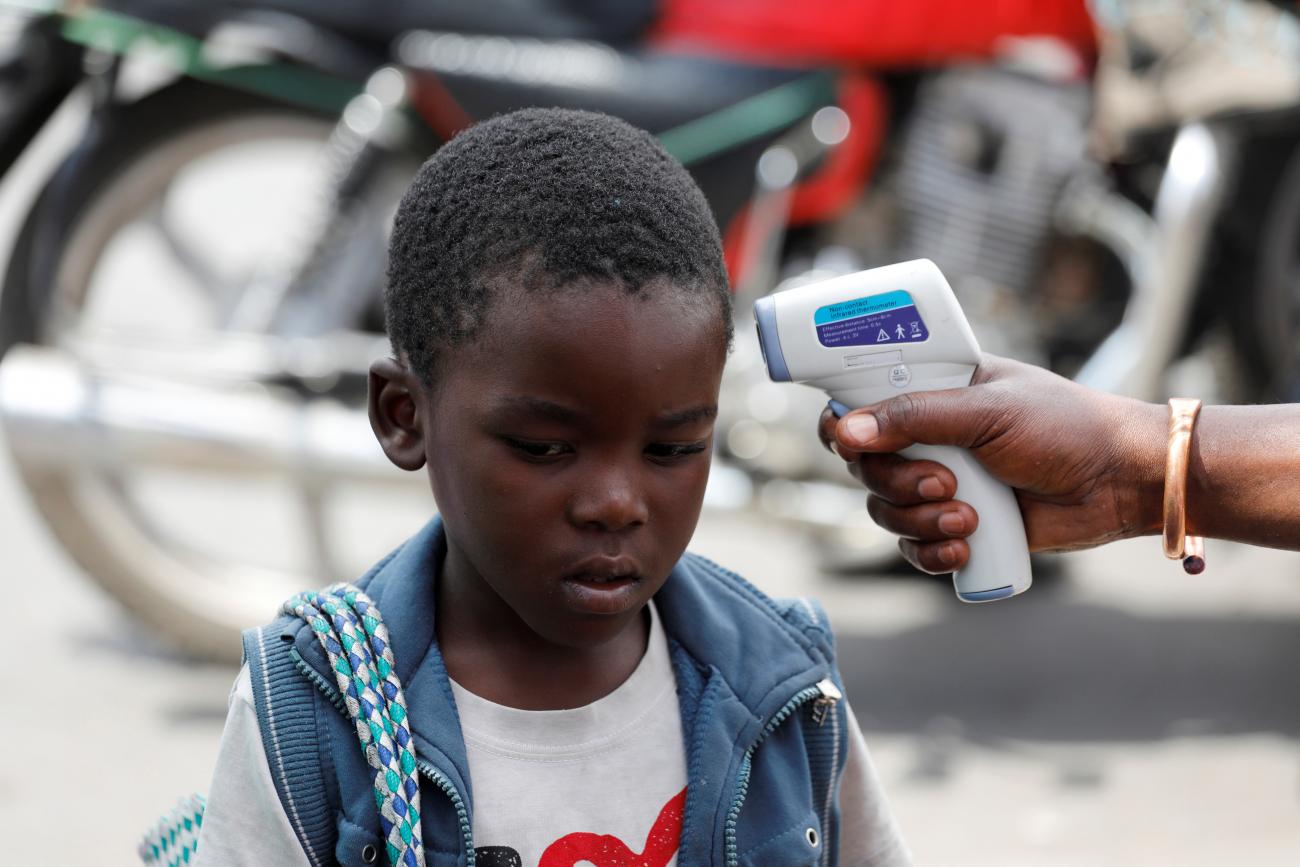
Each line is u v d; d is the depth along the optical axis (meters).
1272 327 4.27
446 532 1.59
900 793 3.69
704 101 3.77
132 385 3.76
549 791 1.53
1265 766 3.84
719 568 1.76
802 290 1.72
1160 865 3.32
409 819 1.47
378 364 1.57
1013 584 1.78
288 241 3.89
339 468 3.74
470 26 3.79
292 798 1.48
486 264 1.41
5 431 3.79
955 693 4.28
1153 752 3.93
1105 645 4.64
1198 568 1.84
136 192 4.00
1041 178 3.86
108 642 4.54
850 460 1.81
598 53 3.79
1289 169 4.12
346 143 3.79
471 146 1.49
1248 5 4.01
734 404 3.80
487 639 1.57
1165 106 4.03
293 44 3.79
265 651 1.54
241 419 3.72
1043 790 3.71
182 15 3.77
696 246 1.46
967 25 3.76
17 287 4.00
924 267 1.68
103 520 4.09
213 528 5.50
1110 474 1.80
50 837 3.42
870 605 4.95
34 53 3.88
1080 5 3.80
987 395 1.72
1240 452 1.79
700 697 1.61
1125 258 3.98
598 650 1.59
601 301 1.38
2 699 4.11
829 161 3.83
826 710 1.67
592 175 1.42
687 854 1.54
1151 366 3.93
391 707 1.50
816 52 3.77
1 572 5.05
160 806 3.57
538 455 1.41
